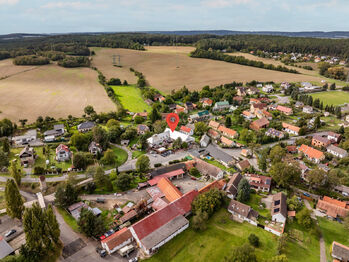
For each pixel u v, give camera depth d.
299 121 177.50
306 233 84.31
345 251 73.94
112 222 86.12
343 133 163.62
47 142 142.88
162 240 76.12
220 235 81.56
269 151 134.12
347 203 98.44
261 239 80.19
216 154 133.38
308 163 130.50
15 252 72.12
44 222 69.88
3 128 146.25
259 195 103.88
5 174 110.88
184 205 90.94
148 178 112.56
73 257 72.12
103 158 122.00
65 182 101.62
